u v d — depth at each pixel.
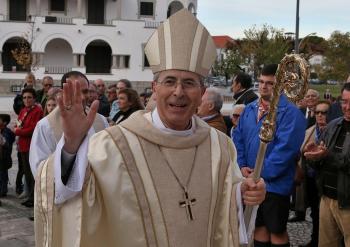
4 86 40.22
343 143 4.44
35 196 2.27
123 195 2.35
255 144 4.74
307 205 5.79
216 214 2.55
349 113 4.40
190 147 2.52
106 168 2.32
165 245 2.37
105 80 43.22
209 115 5.42
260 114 4.77
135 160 2.40
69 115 2.14
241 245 2.54
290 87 2.29
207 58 2.49
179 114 2.43
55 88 7.35
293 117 4.62
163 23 2.53
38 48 42.34
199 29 2.48
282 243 4.74
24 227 6.87
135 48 43.91
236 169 2.71
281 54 33.34
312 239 5.82
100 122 4.71
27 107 8.12
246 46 36.94
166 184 2.42
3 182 8.74
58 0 45.06
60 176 2.14
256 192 2.52
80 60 43.38
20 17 44.31
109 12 46.00
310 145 4.47
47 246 2.22
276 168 4.59
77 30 43.06
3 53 43.22
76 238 2.18
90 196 2.25
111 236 2.37
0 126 8.76
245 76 7.47
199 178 2.50
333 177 4.52
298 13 17.23
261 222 4.87
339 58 35.28
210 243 2.50
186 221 2.41
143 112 2.61
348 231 4.43
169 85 2.42
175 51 2.41
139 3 47.06
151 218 2.38
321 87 37.09
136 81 43.88
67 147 2.17
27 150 8.02
